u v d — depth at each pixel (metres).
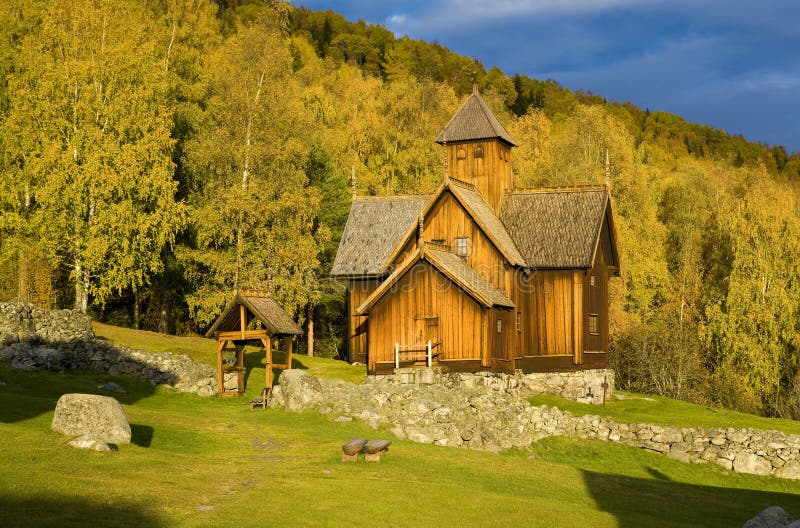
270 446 26.33
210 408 35.31
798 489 29.78
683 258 77.75
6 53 57.72
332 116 89.56
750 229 68.12
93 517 15.34
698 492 26.14
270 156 57.31
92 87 50.22
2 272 52.50
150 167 52.16
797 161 158.38
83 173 47.81
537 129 92.75
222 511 16.77
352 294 52.41
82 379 36.69
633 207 73.69
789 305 64.75
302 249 56.12
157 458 21.66
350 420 31.42
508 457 27.58
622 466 31.08
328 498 18.69
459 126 51.53
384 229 53.47
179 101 65.69
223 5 141.75
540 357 46.34
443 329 41.91
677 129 167.50
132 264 50.16
